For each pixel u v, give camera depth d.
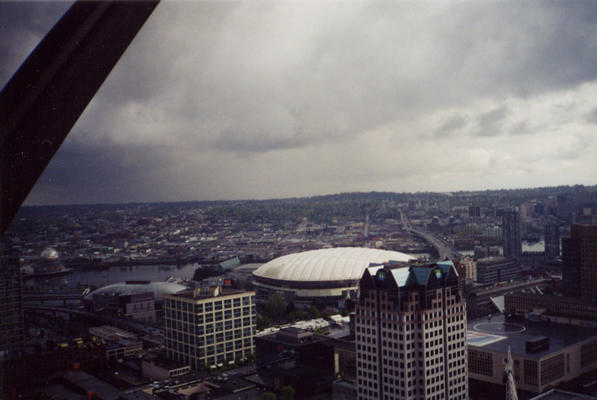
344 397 197.12
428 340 154.12
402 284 154.38
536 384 175.25
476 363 191.62
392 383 155.25
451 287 159.75
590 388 181.00
